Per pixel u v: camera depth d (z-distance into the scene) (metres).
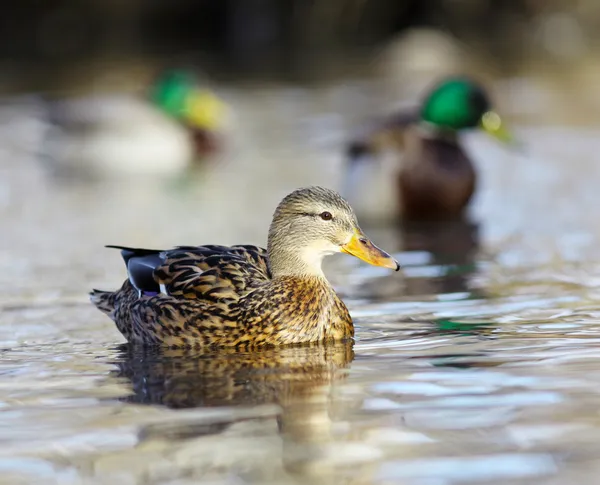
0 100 31.20
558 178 19.78
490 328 10.06
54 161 24.50
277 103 30.12
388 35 43.62
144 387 8.45
